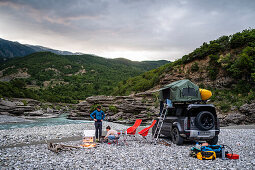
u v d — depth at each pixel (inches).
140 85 2699.3
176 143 381.1
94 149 323.0
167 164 232.8
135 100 1845.5
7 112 1738.4
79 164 231.0
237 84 1469.0
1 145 371.9
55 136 497.4
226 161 247.8
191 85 434.3
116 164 231.1
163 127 454.0
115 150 314.8
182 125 365.4
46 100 3631.9
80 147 335.0
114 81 7780.5
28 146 352.2
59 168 215.2
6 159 251.4
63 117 2044.8
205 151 256.8
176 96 428.5
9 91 2674.7
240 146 363.9
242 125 959.6
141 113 1536.7
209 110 371.9
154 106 1590.8
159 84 2187.5
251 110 1064.8
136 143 394.3
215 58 1684.3
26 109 1903.3
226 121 1091.3
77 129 718.5
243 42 1640.0
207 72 1712.6
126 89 3063.5
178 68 1999.3
